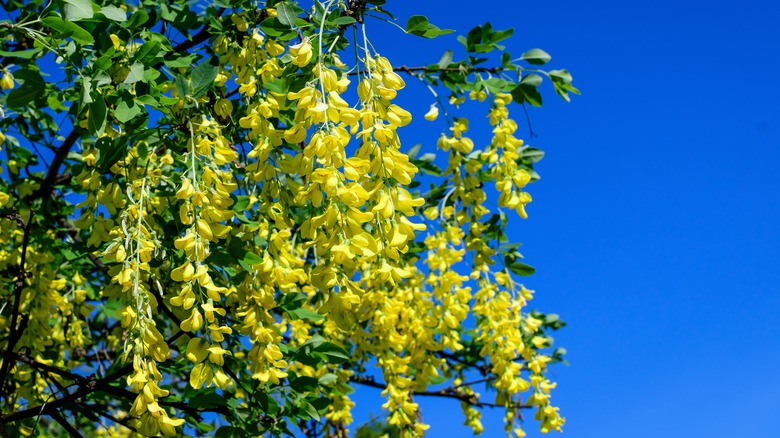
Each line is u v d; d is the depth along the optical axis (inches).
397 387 157.9
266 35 118.8
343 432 168.9
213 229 94.9
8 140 165.8
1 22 102.0
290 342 166.1
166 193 108.0
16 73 99.1
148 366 86.4
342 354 125.0
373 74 91.0
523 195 140.9
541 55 151.9
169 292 115.2
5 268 142.1
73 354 183.5
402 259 159.5
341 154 84.7
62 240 167.8
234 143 128.3
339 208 85.4
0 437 123.3
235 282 105.7
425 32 107.9
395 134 89.4
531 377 156.3
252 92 109.8
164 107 112.1
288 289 127.2
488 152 145.7
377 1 106.5
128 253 94.0
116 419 127.7
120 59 110.7
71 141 157.9
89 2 96.3
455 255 150.6
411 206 88.3
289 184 109.5
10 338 125.5
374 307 156.7
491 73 154.5
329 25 101.4
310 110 84.5
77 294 156.1
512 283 155.6
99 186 107.2
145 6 143.3
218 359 88.3
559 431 152.6
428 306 157.2
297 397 125.0
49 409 124.0
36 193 167.8
